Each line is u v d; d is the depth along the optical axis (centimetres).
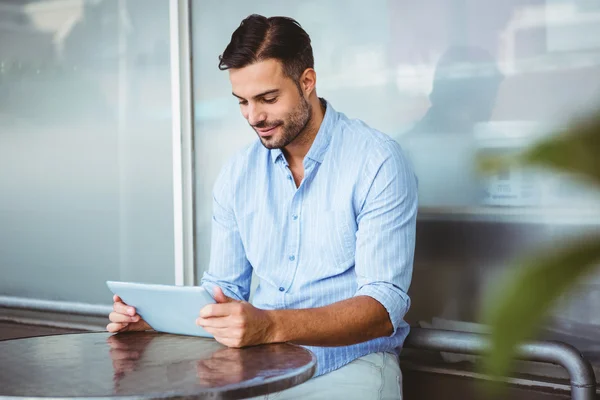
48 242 308
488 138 224
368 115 244
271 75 188
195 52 273
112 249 293
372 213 188
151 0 278
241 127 266
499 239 223
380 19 240
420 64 234
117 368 140
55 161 304
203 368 138
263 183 206
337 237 195
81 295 301
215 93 270
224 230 212
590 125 40
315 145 197
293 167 205
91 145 295
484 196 226
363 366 186
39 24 303
